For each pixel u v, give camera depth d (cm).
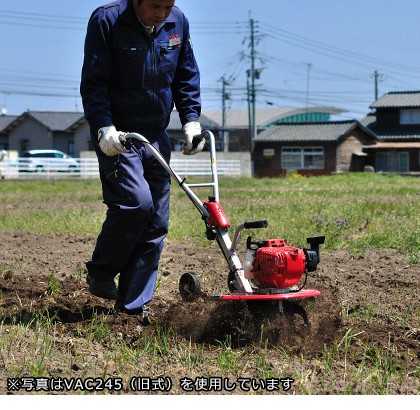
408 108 5816
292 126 5753
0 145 6781
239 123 8019
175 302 610
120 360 445
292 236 968
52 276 668
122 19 522
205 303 560
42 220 1245
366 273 761
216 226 515
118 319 539
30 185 3006
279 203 1590
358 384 415
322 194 2094
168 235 1020
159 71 537
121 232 525
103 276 545
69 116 6481
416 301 628
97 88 525
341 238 980
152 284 554
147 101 539
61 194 2300
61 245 965
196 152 557
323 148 5581
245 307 504
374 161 5684
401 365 447
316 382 418
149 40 530
